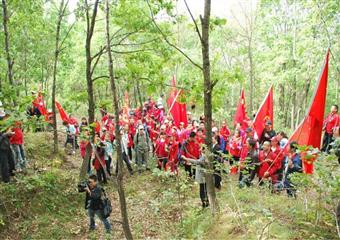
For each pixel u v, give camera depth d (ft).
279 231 24.45
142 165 50.80
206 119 29.91
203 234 28.96
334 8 64.75
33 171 43.75
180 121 54.29
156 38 37.47
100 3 37.60
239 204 30.22
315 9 66.80
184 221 32.30
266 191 32.17
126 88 35.91
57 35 50.83
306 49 72.08
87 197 33.71
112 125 52.47
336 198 22.66
